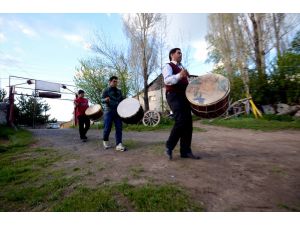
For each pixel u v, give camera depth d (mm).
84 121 6207
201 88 3352
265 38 15875
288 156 3723
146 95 21375
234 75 16781
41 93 14031
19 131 9320
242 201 2062
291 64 12953
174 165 3188
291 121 11203
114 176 2840
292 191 2268
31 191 2498
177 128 3354
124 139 6215
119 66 19734
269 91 13953
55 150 4871
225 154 3867
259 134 7469
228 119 13641
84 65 19375
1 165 3668
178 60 3535
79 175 2939
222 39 17109
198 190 2299
